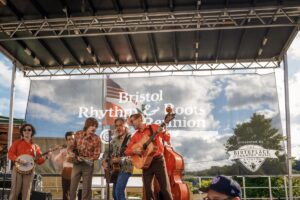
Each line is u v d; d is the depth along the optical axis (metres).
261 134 10.46
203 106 10.80
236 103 10.73
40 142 10.95
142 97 11.01
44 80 11.34
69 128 11.05
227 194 2.16
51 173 10.54
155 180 6.80
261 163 10.27
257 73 10.83
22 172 7.25
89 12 9.33
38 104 11.23
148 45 10.82
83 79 11.24
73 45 10.82
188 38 10.42
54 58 11.54
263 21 9.28
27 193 7.29
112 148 7.12
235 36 10.33
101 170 10.54
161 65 11.91
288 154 10.17
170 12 9.09
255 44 10.73
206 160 10.48
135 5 9.08
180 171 7.00
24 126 7.52
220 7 9.10
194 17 9.26
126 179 6.56
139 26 9.51
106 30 10.14
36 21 9.40
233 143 10.52
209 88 10.89
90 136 7.08
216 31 10.07
